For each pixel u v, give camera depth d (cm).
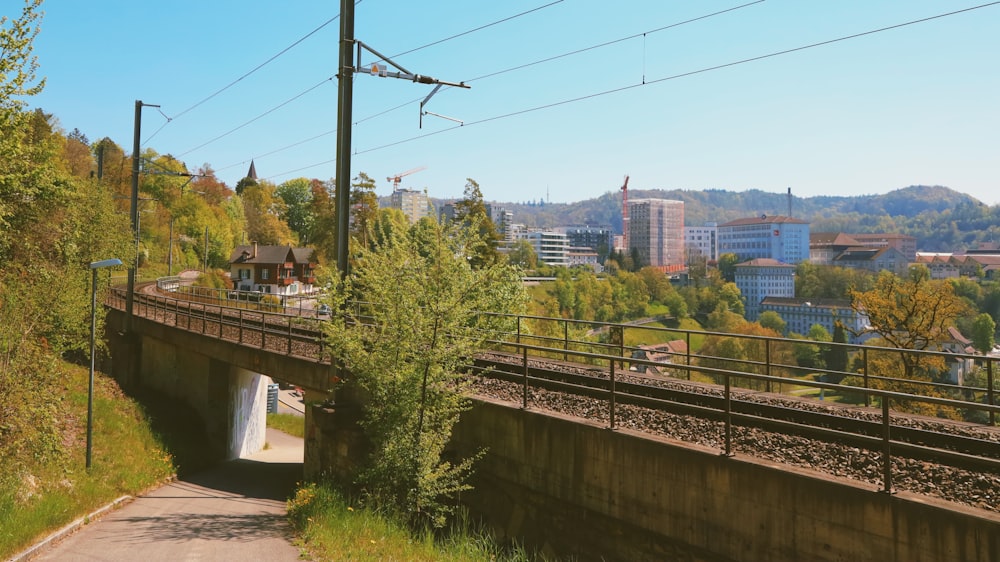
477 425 1213
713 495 843
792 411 1046
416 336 1112
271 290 8356
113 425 2250
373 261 1180
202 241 10231
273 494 1917
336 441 1493
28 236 2028
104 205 3027
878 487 715
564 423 1041
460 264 1144
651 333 10806
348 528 1072
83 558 1027
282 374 1997
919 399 680
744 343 5762
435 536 1155
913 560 674
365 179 5903
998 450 844
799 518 761
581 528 1011
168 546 1089
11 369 1539
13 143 1434
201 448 2617
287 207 14538
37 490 1375
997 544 620
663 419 1050
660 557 902
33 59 1361
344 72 1398
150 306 3609
